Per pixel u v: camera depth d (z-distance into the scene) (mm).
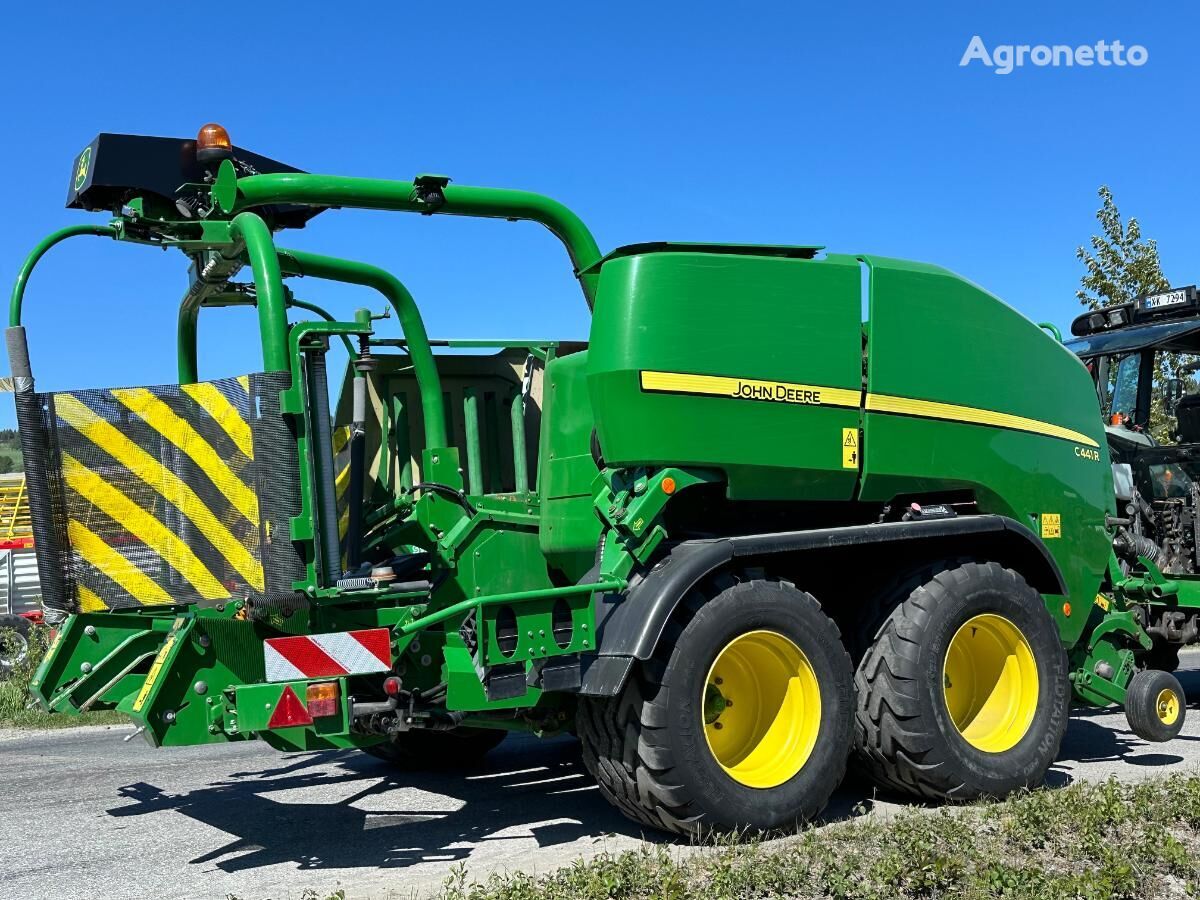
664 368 4828
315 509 4410
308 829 5238
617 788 4691
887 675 5129
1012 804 4738
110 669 5148
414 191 5508
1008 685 5578
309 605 4625
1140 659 8562
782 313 5117
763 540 4852
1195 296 8383
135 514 4660
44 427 4695
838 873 3834
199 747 7660
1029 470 5930
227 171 5168
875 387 5324
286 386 4426
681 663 4551
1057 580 5867
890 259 5539
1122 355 8859
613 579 4781
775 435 5051
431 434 5453
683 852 4555
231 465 4543
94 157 5078
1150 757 6352
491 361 6344
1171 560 8359
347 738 4531
